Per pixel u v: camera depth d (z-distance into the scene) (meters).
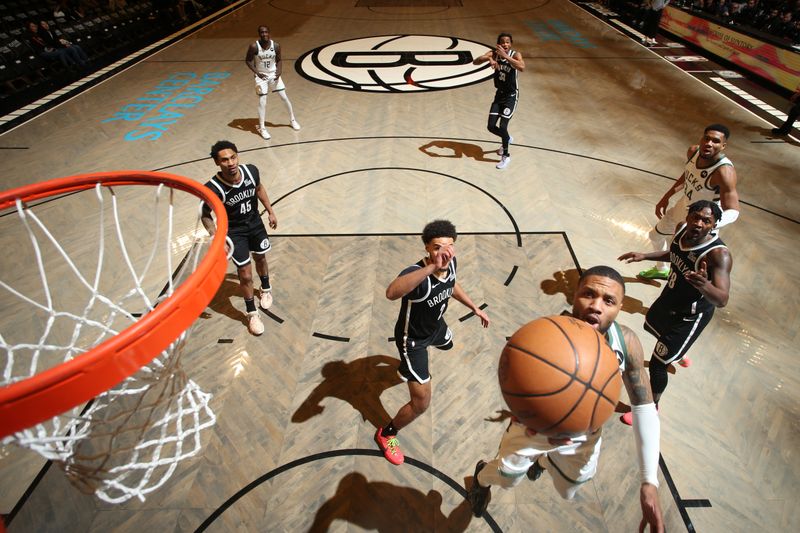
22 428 1.25
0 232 4.90
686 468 2.77
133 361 1.42
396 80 9.01
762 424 3.02
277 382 3.28
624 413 3.08
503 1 15.79
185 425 2.97
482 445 2.89
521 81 8.88
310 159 6.23
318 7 15.24
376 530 2.50
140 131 7.11
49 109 8.05
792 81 8.11
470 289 4.06
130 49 11.33
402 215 5.06
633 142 6.63
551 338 1.52
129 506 2.58
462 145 6.56
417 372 2.51
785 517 2.55
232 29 12.86
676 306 2.74
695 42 10.81
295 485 2.69
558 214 5.07
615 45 11.17
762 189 5.54
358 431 2.97
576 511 2.58
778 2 10.08
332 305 3.92
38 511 2.56
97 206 5.30
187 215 5.07
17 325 3.74
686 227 2.62
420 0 16.00
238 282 4.18
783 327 3.74
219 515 2.55
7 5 11.30
